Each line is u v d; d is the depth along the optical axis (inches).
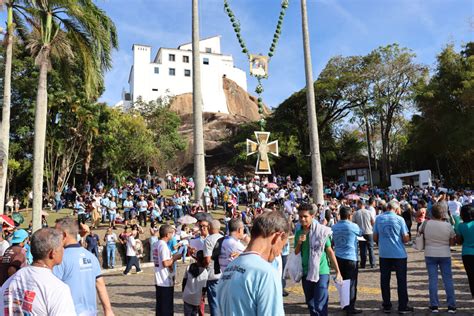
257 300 94.0
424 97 1651.1
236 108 2847.0
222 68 2837.1
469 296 320.2
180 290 425.7
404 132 2171.5
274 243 107.1
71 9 621.9
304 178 1996.8
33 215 589.0
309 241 245.4
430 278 281.4
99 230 887.7
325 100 1948.8
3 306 120.6
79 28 657.0
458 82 1590.8
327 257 249.1
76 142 1435.8
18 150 1309.1
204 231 250.2
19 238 245.1
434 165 1918.1
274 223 106.3
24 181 1403.8
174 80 2664.9
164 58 2674.7
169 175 1638.8
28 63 1250.6
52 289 120.2
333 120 2012.8
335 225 296.5
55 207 1127.0
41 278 121.5
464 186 1679.4
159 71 2642.7
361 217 473.7
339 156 2133.4
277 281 96.3
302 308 314.2
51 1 616.7
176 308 342.0
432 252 280.1
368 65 1823.3
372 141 2169.0
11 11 648.4
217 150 2218.3
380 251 286.5
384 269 285.7
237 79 3061.0
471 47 1656.0
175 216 948.6
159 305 246.5
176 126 2022.6
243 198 1201.4
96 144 1481.3
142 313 331.0
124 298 398.6
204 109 2664.9
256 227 107.0
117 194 1136.2
